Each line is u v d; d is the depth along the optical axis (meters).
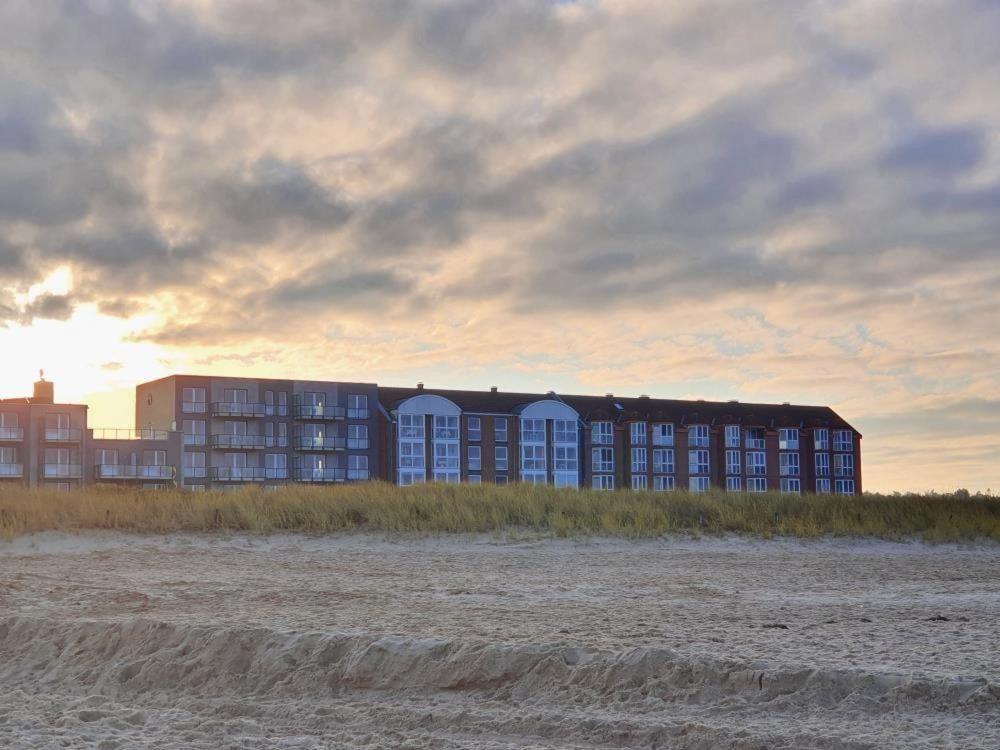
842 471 102.19
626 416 94.88
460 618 12.52
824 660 9.62
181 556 22.45
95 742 8.21
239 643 10.63
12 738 8.30
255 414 83.00
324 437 85.44
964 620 12.55
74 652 11.28
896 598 15.48
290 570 19.70
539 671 9.50
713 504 30.23
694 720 8.26
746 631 11.54
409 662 9.87
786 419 101.81
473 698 9.37
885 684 8.61
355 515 28.14
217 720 8.98
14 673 11.18
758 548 25.56
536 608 13.69
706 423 97.31
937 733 7.65
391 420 86.75
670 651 9.43
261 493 31.34
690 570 20.31
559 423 91.62
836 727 7.88
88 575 18.47
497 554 23.61
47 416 76.38
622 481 93.69
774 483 99.06
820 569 20.69
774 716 8.30
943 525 28.64
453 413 88.25
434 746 8.01
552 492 32.69
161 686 10.31
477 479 88.19
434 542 25.55
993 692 8.24
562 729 8.27
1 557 21.91
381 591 15.72
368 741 8.27
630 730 8.04
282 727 8.83
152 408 84.75
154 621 11.45
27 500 28.03
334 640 10.34
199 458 81.56
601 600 14.94
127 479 77.81
